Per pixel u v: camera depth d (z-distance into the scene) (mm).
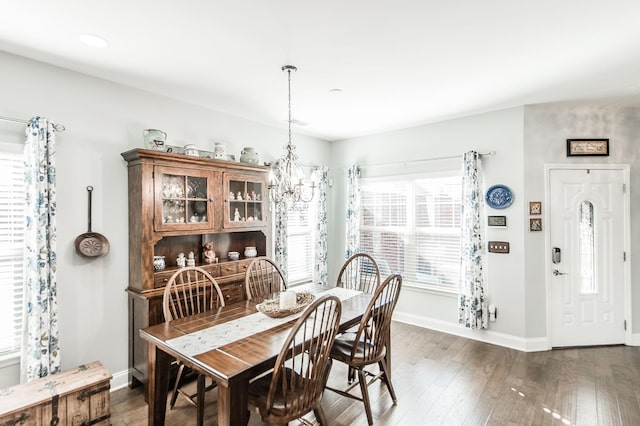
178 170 2848
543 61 2436
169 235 2785
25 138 2301
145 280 2650
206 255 3219
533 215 3459
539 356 3293
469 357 3277
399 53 2307
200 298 2934
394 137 4426
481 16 1860
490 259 3629
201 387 2160
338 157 5031
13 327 2312
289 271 4465
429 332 3984
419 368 3045
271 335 2004
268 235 3654
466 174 3664
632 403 2453
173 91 2988
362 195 4793
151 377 2131
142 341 2625
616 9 1780
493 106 3465
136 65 2465
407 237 4344
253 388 1891
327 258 4918
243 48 2223
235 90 2975
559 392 2617
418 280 4254
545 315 3469
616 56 2355
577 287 3516
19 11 1771
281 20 1888
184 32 2012
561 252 3500
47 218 2285
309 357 1725
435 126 4051
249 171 3436
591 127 3516
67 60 2373
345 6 1759
